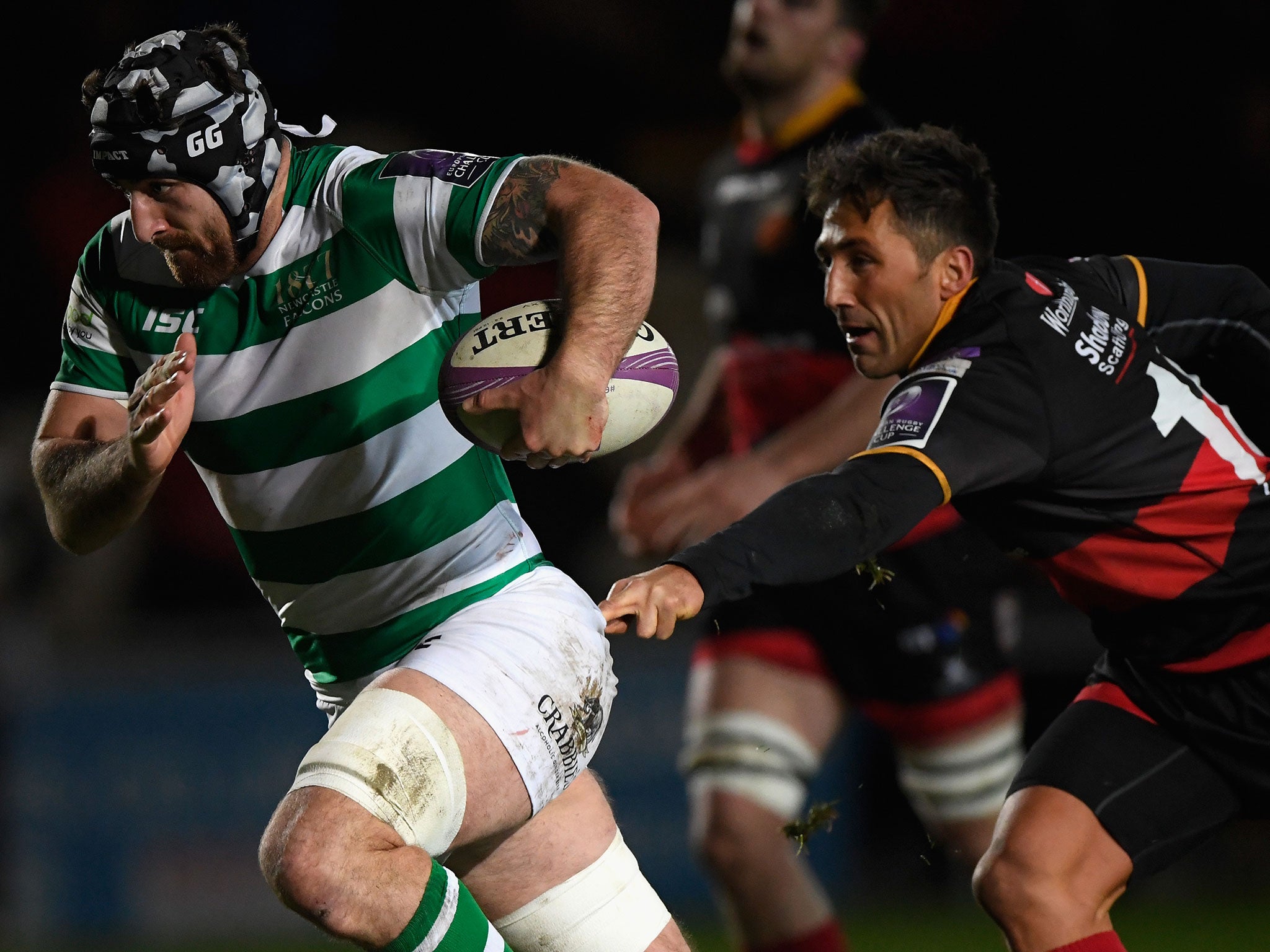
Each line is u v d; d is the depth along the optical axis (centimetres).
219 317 1074
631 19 4362
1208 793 1180
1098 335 1148
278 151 1057
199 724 2683
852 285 1163
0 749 2638
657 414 1073
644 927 1151
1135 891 2742
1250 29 3853
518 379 984
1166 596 1159
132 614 3145
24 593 2986
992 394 1080
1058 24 3922
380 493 1078
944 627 1753
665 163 4150
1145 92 3856
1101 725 1192
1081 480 1118
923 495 1026
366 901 949
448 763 1001
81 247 3750
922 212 1137
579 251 995
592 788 1162
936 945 2317
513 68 4244
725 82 4334
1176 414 1155
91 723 2662
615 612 942
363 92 4197
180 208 1024
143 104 989
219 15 4075
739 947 1730
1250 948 2284
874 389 1675
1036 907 1102
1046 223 3847
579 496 3350
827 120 1842
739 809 1703
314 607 1134
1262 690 1162
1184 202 3812
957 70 3944
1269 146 3853
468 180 1036
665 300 3719
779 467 1700
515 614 1082
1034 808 1145
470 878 1127
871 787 2733
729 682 1758
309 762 991
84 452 1080
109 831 2652
